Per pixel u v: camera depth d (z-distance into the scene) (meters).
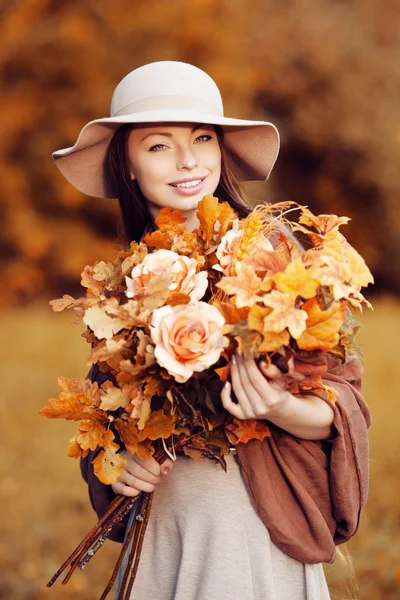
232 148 2.88
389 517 5.32
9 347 11.07
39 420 8.11
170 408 2.25
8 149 16.09
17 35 15.84
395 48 21.55
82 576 4.82
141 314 2.18
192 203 2.67
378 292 19.73
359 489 2.40
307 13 19.70
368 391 8.61
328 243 2.20
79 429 2.31
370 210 19.56
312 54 19.08
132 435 2.28
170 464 2.41
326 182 19.53
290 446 2.37
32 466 6.88
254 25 18.81
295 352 2.14
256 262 2.16
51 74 15.91
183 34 16.38
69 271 16.36
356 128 19.06
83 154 2.95
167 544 2.48
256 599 2.35
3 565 4.95
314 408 2.28
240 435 2.29
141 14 16.30
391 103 19.47
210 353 2.11
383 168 19.23
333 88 19.17
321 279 2.06
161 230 2.45
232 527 2.38
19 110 15.89
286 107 19.45
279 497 2.38
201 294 2.25
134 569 2.42
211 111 2.69
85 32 16.03
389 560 4.64
